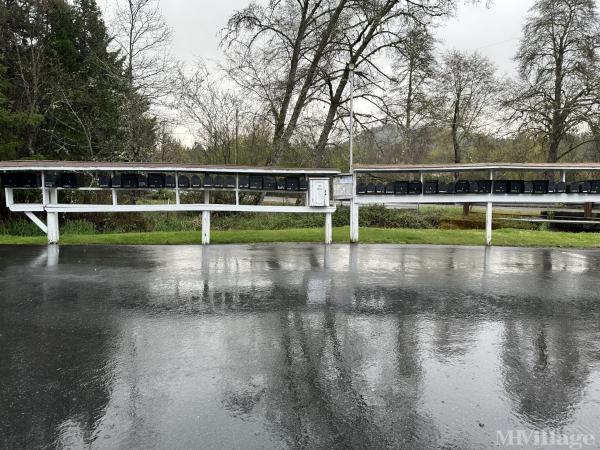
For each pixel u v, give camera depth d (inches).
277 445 110.7
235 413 125.2
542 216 823.1
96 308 226.4
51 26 868.6
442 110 1095.0
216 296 251.4
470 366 157.8
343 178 486.0
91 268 333.4
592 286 283.4
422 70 916.6
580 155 1233.4
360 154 1074.1
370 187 480.7
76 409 127.1
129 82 785.6
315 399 133.4
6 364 157.2
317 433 116.1
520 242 497.4
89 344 176.2
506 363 160.7
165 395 135.1
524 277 311.0
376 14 774.5
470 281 296.7
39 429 117.3
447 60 1083.9
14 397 134.0
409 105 1012.5
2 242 469.7
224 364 157.3
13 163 416.2
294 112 829.8
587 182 450.3
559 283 291.9
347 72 821.2
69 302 237.6
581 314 221.1
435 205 1112.2
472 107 1130.0
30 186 436.1
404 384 143.4
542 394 138.0
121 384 142.1
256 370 152.6
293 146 863.1
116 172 443.5
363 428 118.6
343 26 781.9
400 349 172.7
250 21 818.2
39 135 838.5
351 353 168.1
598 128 943.7
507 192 464.8
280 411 126.4
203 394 135.7
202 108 847.7
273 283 285.9
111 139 831.1
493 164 452.4
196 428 117.6
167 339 181.8
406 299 247.8
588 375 151.4
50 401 131.6
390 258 390.0
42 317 211.2
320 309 226.2
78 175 493.7
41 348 172.1
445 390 139.9
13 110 812.0
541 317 215.5
